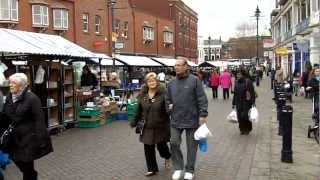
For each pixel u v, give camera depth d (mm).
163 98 8625
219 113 20766
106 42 42156
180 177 8438
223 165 9625
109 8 42844
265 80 66125
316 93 13773
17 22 28609
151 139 8547
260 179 8336
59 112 15383
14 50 12766
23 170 7148
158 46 60375
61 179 8633
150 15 57000
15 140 6957
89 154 11086
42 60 15008
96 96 18734
